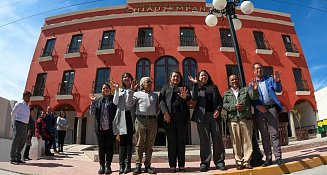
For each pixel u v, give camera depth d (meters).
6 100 9.52
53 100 16.95
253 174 4.52
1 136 9.05
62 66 17.64
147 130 4.93
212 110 5.09
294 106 18.45
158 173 4.73
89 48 17.66
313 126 17.67
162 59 16.89
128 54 17.08
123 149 4.97
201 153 4.91
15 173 5.17
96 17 18.31
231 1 7.13
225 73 16.67
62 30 18.73
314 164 5.17
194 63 16.88
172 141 4.89
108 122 5.08
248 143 4.82
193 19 17.89
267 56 17.75
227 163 6.09
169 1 18.62
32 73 18.08
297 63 18.23
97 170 5.55
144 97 5.00
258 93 4.94
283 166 4.77
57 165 6.32
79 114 16.41
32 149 8.64
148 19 17.89
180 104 4.95
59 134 10.62
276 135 4.95
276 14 19.55
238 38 17.89
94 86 16.72
